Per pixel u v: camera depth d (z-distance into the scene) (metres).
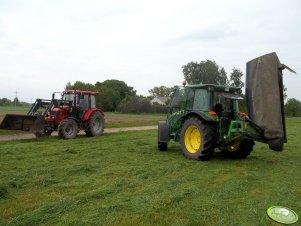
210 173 7.30
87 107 15.06
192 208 4.88
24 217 4.34
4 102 94.12
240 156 9.59
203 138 8.70
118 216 4.45
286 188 6.17
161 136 10.23
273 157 9.96
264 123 8.20
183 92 10.00
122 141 13.16
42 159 8.60
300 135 17.89
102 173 7.05
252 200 5.36
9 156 8.98
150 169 7.48
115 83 69.12
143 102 51.00
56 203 4.85
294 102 67.69
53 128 14.17
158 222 4.30
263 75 8.23
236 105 9.09
